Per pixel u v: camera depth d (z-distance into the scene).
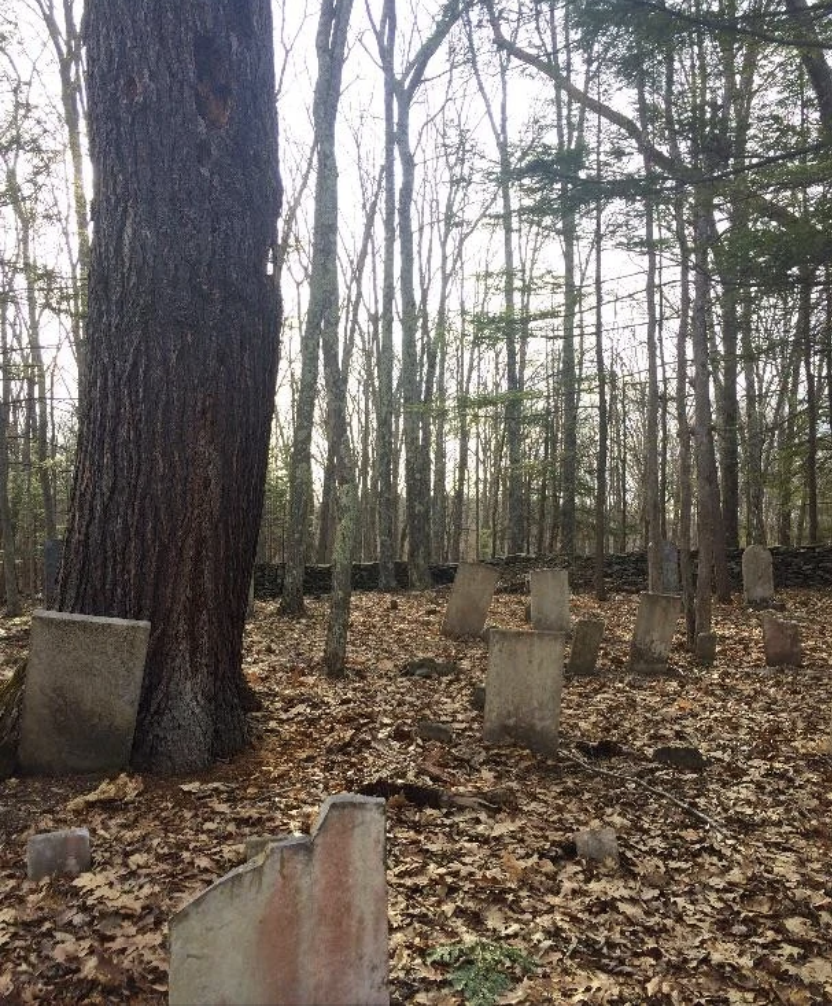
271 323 6.00
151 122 5.45
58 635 5.21
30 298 14.10
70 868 4.11
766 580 15.48
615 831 5.04
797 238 6.95
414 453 18.19
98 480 5.59
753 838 5.21
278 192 6.09
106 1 5.50
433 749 6.31
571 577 18.22
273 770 5.59
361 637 11.50
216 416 5.58
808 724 7.71
